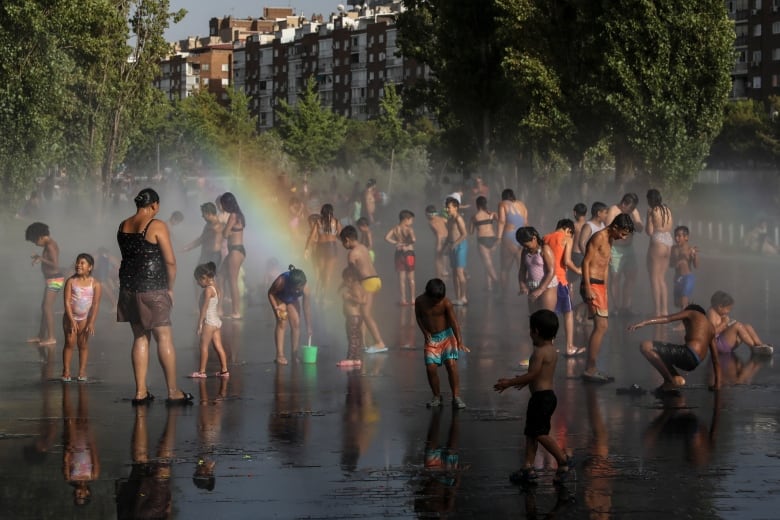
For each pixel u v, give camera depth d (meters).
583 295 12.12
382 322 17.30
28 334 15.89
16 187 32.75
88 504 7.34
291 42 179.88
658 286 17.19
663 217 17.11
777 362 13.34
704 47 35.59
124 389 11.63
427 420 10.09
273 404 10.80
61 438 9.27
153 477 8.02
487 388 11.73
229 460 8.53
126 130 50.22
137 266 10.76
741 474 8.12
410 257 19.75
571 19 38.38
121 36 48.31
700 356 11.35
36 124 32.28
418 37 48.94
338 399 11.09
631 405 10.76
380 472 8.18
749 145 91.69
